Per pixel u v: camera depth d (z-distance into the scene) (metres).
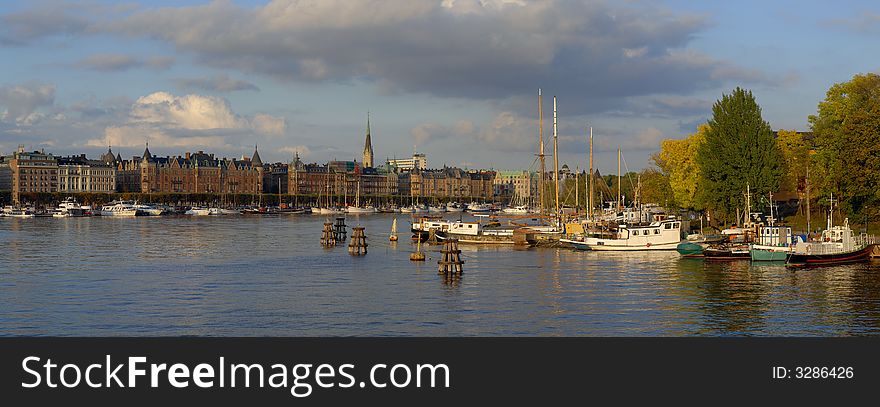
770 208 141.00
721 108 137.50
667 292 80.88
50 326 66.06
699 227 165.38
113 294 81.62
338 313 71.00
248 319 68.56
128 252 131.62
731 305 73.25
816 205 145.88
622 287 84.56
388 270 102.44
